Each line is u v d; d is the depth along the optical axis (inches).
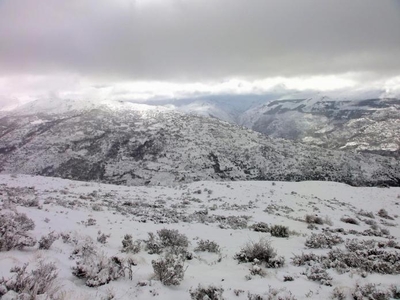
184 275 309.9
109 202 807.7
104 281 249.8
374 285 296.8
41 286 209.3
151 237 422.6
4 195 738.8
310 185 1446.9
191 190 1171.3
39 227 425.7
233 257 400.2
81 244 340.8
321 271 344.5
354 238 583.8
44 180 1184.8
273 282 315.9
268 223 681.0
